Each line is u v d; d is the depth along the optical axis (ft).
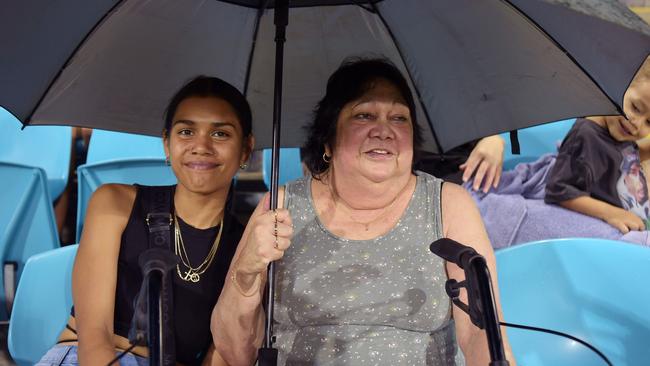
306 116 6.60
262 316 5.33
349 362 5.09
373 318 5.19
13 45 5.19
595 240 6.61
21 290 7.00
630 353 6.34
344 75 5.51
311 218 5.48
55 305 7.16
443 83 6.04
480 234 5.41
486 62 5.75
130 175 10.28
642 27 3.98
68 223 12.18
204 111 5.98
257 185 13.44
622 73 4.91
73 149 12.59
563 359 6.46
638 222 10.01
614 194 10.41
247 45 6.32
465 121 6.10
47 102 5.76
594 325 6.48
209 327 6.12
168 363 3.62
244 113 6.18
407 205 5.47
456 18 5.65
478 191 10.28
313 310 5.21
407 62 6.11
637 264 6.45
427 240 5.35
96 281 5.99
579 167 10.31
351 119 5.37
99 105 6.13
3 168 9.30
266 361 4.48
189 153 5.98
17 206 9.28
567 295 6.56
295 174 11.55
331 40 6.27
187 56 6.25
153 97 6.30
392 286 5.22
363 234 5.40
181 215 6.20
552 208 10.20
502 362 3.33
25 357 6.91
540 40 5.32
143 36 6.07
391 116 5.34
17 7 5.04
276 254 4.45
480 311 3.58
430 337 5.25
